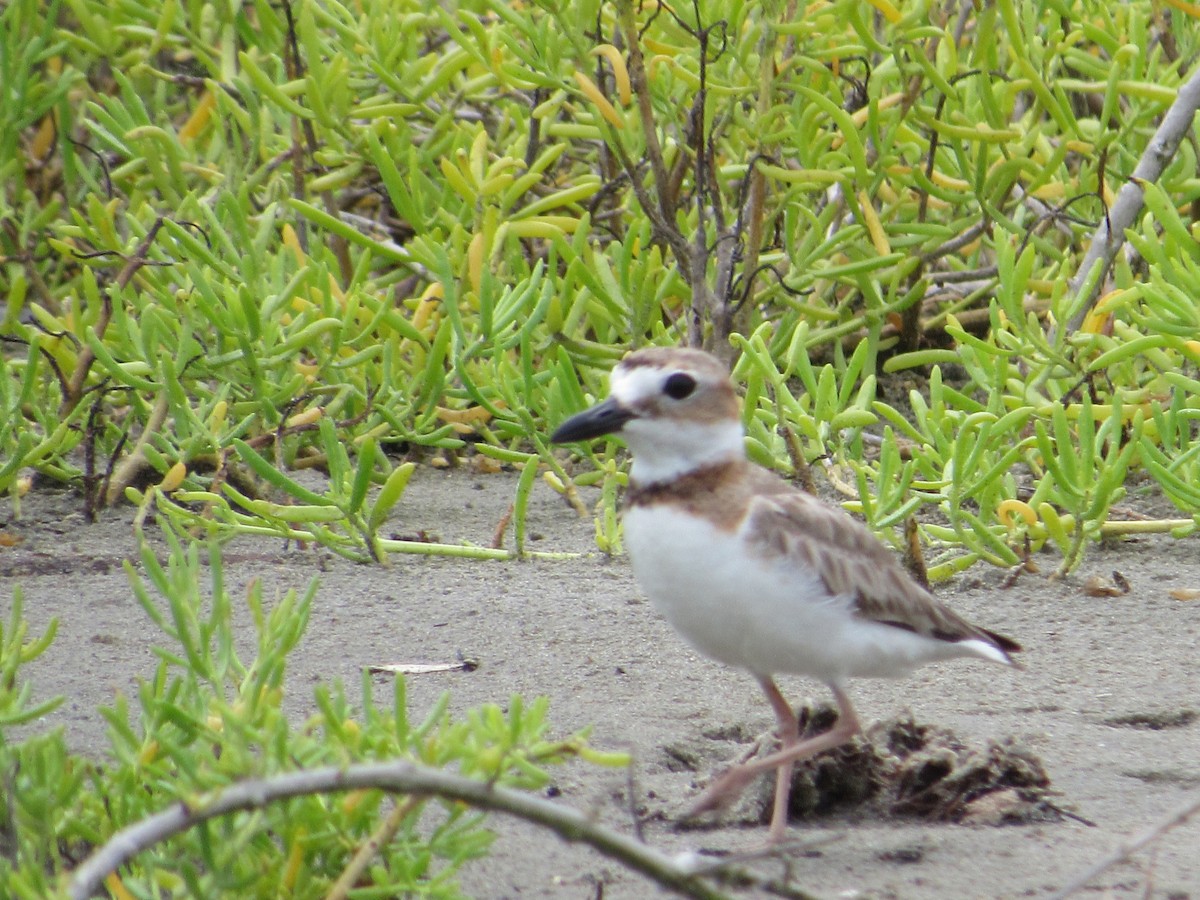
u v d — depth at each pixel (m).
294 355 11.16
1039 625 8.95
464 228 12.12
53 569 9.88
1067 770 7.04
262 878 5.44
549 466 11.76
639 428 6.44
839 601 6.39
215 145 13.84
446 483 12.05
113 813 5.82
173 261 11.71
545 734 7.41
